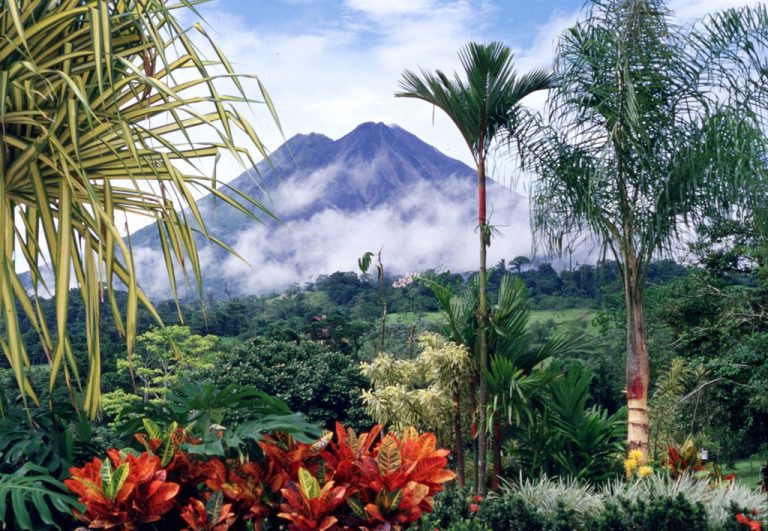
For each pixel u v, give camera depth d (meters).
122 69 3.28
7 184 3.04
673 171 5.86
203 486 2.42
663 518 3.34
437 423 6.91
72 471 2.18
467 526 3.21
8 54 3.03
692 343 15.37
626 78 5.72
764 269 13.84
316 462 2.43
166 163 3.11
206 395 2.51
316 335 24.28
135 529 2.12
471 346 6.86
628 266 6.21
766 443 14.52
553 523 3.45
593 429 6.32
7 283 2.71
